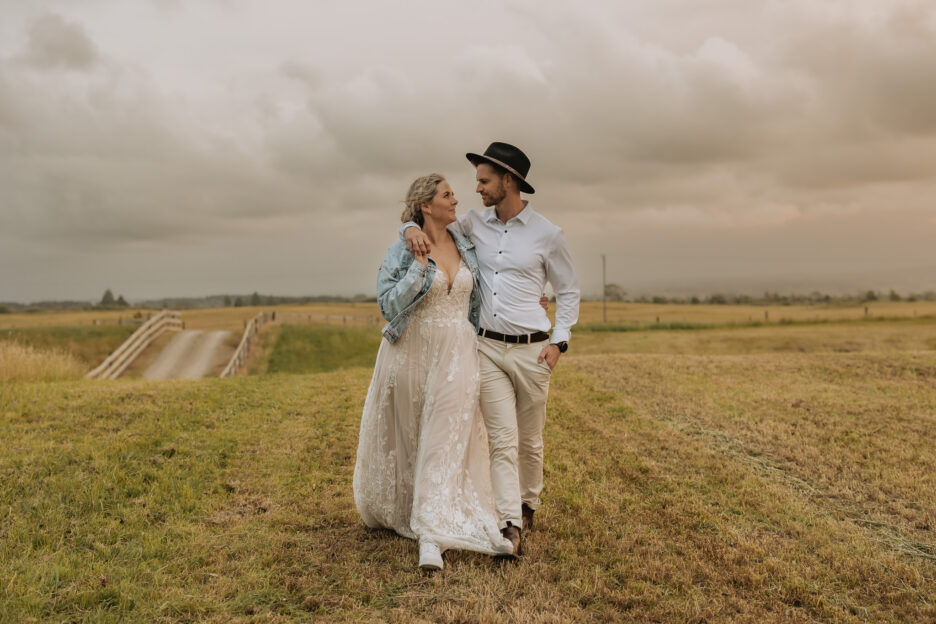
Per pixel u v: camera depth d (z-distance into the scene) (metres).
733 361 13.05
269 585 3.53
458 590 3.53
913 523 4.85
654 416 8.39
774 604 3.50
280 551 3.96
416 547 4.06
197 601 3.29
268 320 36.94
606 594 3.52
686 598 3.52
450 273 4.04
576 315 4.24
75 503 4.71
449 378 3.98
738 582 3.78
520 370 4.14
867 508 5.16
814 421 7.96
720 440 7.21
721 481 5.80
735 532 4.52
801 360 13.02
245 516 4.67
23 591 3.29
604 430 7.57
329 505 4.86
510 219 4.18
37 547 3.97
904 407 8.64
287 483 5.43
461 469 4.01
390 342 4.07
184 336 31.64
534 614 3.23
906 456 6.46
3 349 12.98
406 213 4.09
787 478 5.92
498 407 4.14
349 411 8.22
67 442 6.28
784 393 9.80
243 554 3.93
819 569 3.96
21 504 4.66
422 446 3.99
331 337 30.95
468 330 4.11
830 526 4.72
